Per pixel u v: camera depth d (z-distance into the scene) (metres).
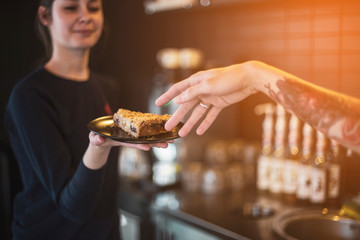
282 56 2.01
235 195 1.89
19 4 2.52
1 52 2.52
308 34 1.88
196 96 0.87
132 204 1.93
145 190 1.97
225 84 0.85
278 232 1.39
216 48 2.32
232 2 1.82
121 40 2.78
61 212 1.18
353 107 0.77
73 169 1.16
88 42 1.28
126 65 2.80
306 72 1.92
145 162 2.12
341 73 1.79
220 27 2.28
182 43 2.50
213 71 0.88
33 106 1.16
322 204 1.65
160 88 2.37
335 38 1.79
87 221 1.29
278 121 1.79
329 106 0.78
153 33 2.64
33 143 1.13
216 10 2.20
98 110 1.36
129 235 1.83
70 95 1.28
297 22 1.92
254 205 1.72
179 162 2.09
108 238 1.35
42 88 1.21
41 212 1.25
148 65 2.67
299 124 1.89
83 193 1.02
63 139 1.21
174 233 1.70
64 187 1.10
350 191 1.81
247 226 1.51
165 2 2.13
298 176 1.70
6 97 2.58
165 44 2.58
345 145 0.77
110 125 1.05
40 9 1.29
